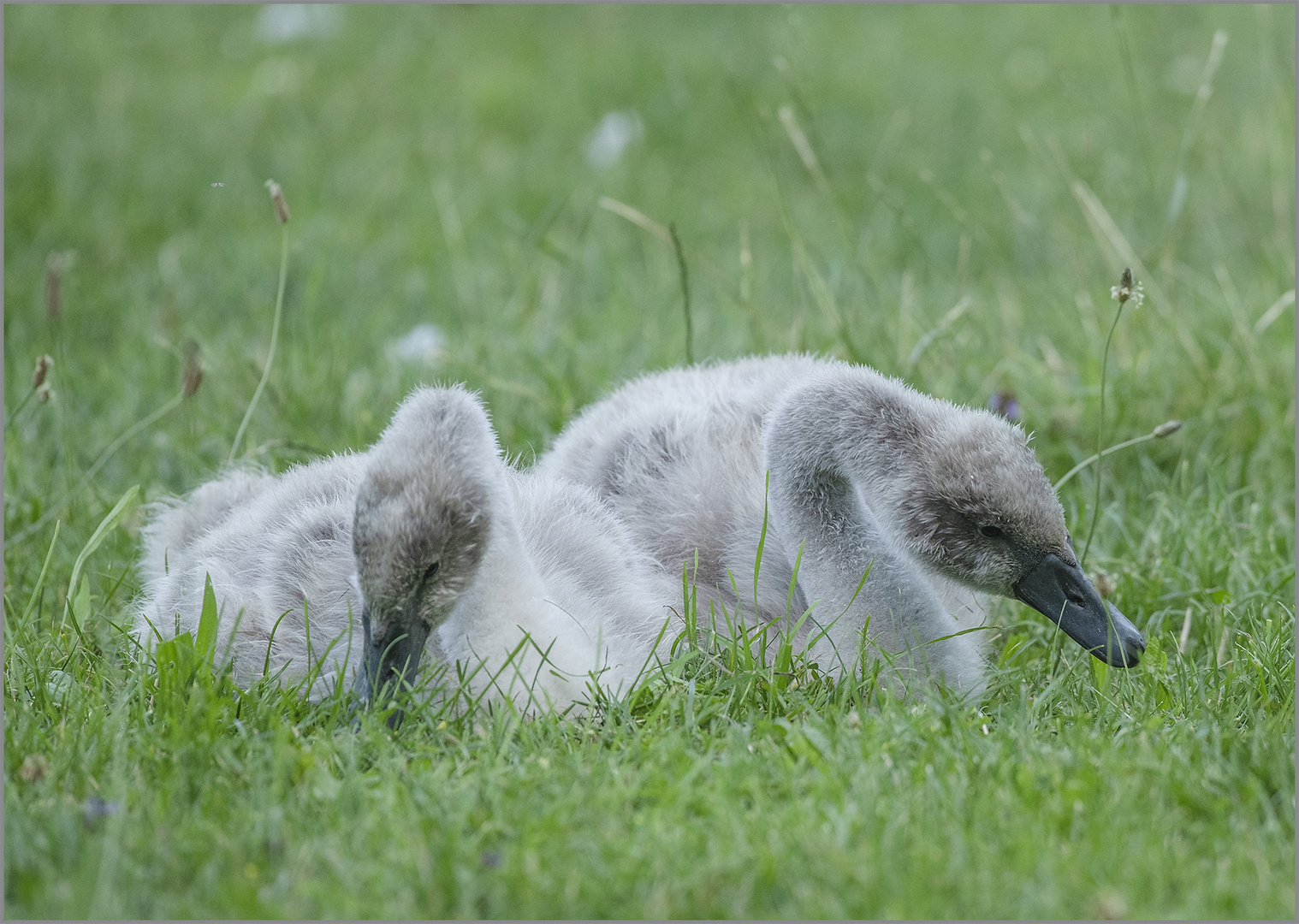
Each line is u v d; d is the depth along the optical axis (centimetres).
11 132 2312
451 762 805
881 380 991
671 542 1057
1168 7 2775
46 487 1275
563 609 917
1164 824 726
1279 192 1680
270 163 2308
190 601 1010
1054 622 921
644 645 951
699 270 1852
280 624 954
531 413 1388
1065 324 1548
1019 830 709
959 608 1061
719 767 779
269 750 792
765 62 2659
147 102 2550
